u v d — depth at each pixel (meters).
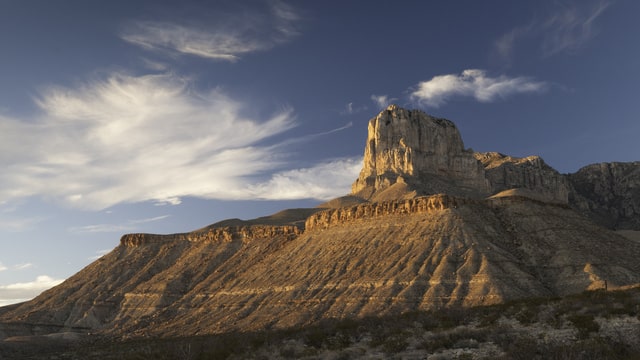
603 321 44.38
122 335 161.25
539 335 43.16
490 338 44.66
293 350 51.25
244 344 59.12
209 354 56.44
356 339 54.06
